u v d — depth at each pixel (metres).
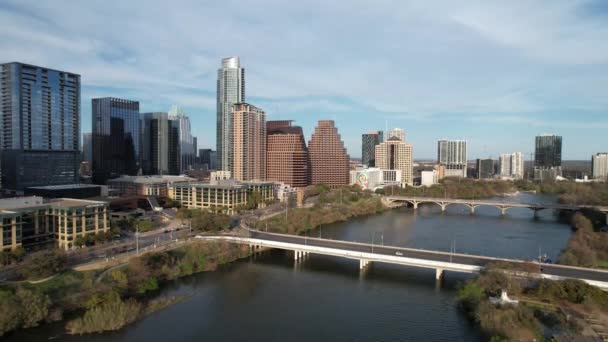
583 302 177.50
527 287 196.12
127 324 174.00
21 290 176.25
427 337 165.75
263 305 198.12
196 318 182.12
